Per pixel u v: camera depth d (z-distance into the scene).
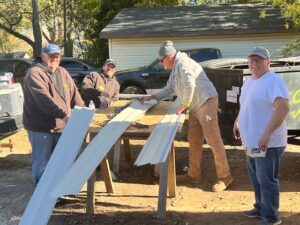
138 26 17.58
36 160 5.25
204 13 19.12
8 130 6.66
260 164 4.18
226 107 6.69
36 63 5.21
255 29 16.62
